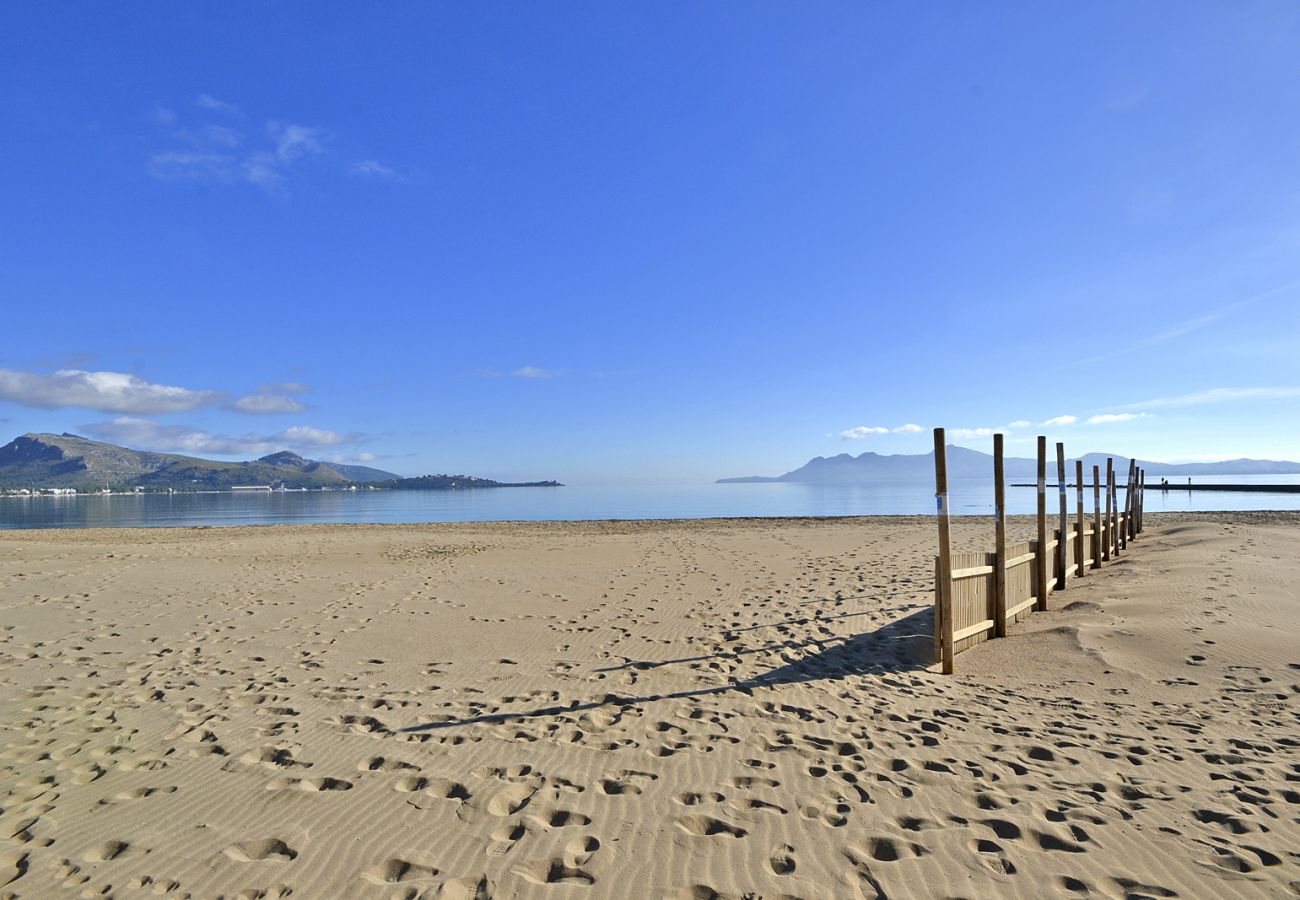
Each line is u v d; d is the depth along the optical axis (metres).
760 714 5.68
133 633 9.27
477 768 4.59
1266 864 3.21
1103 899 2.98
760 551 18.22
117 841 3.68
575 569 15.31
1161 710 5.50
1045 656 7.19
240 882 3.28
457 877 3.28
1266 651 6.67
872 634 8.49
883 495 102.94
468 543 22.50
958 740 4.96
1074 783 4.15
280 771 4.61
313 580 14.10
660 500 102.00
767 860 3.36
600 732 5.30
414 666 7.43
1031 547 9.60
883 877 3.18
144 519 56.16
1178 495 65.56
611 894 3.11
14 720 5.78
